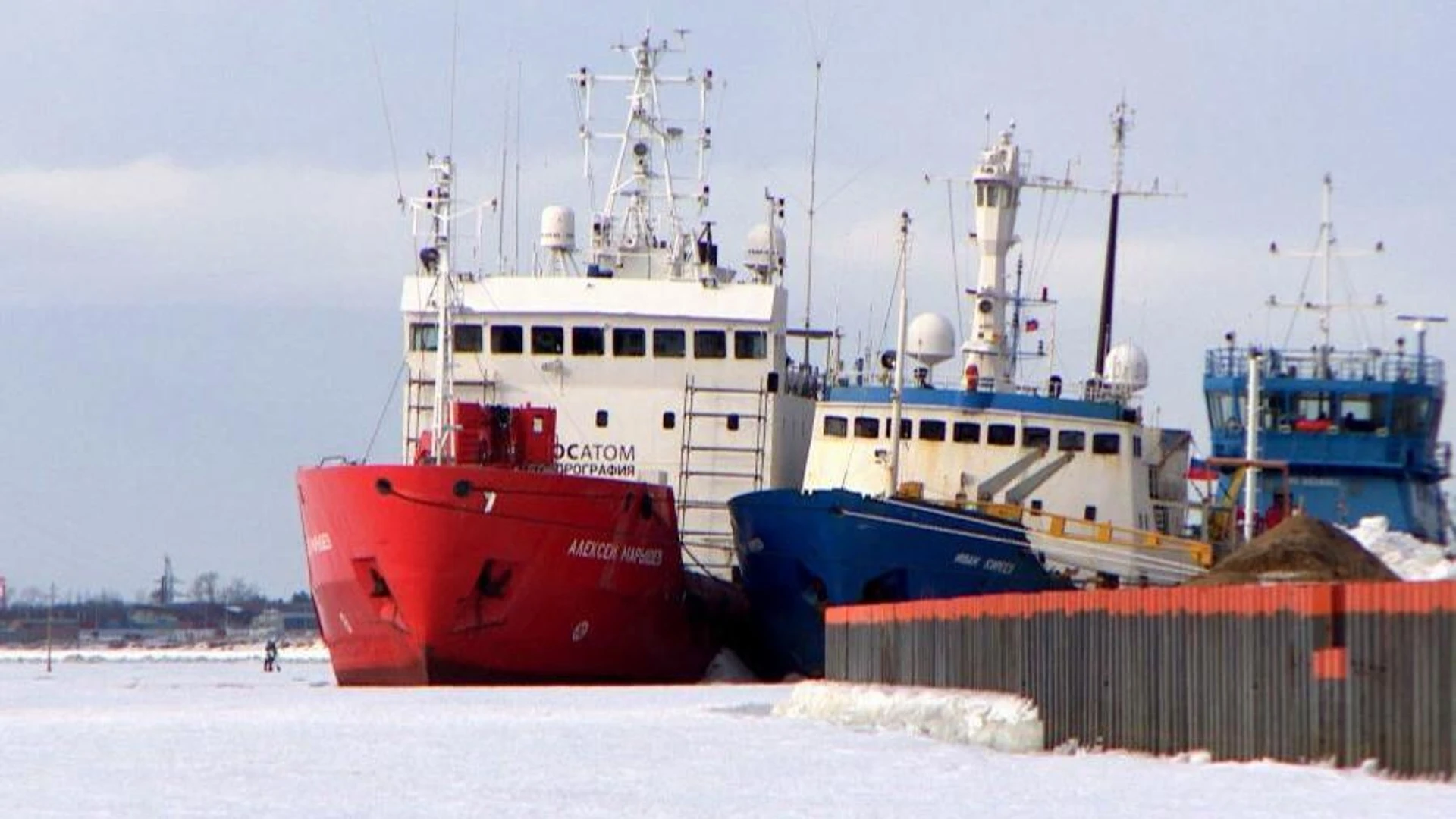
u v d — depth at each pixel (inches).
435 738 6417.3
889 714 6712.6
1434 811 4227.4
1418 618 4601.4
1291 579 6658.5
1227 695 5216.5
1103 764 5398.6
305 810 4662.9
